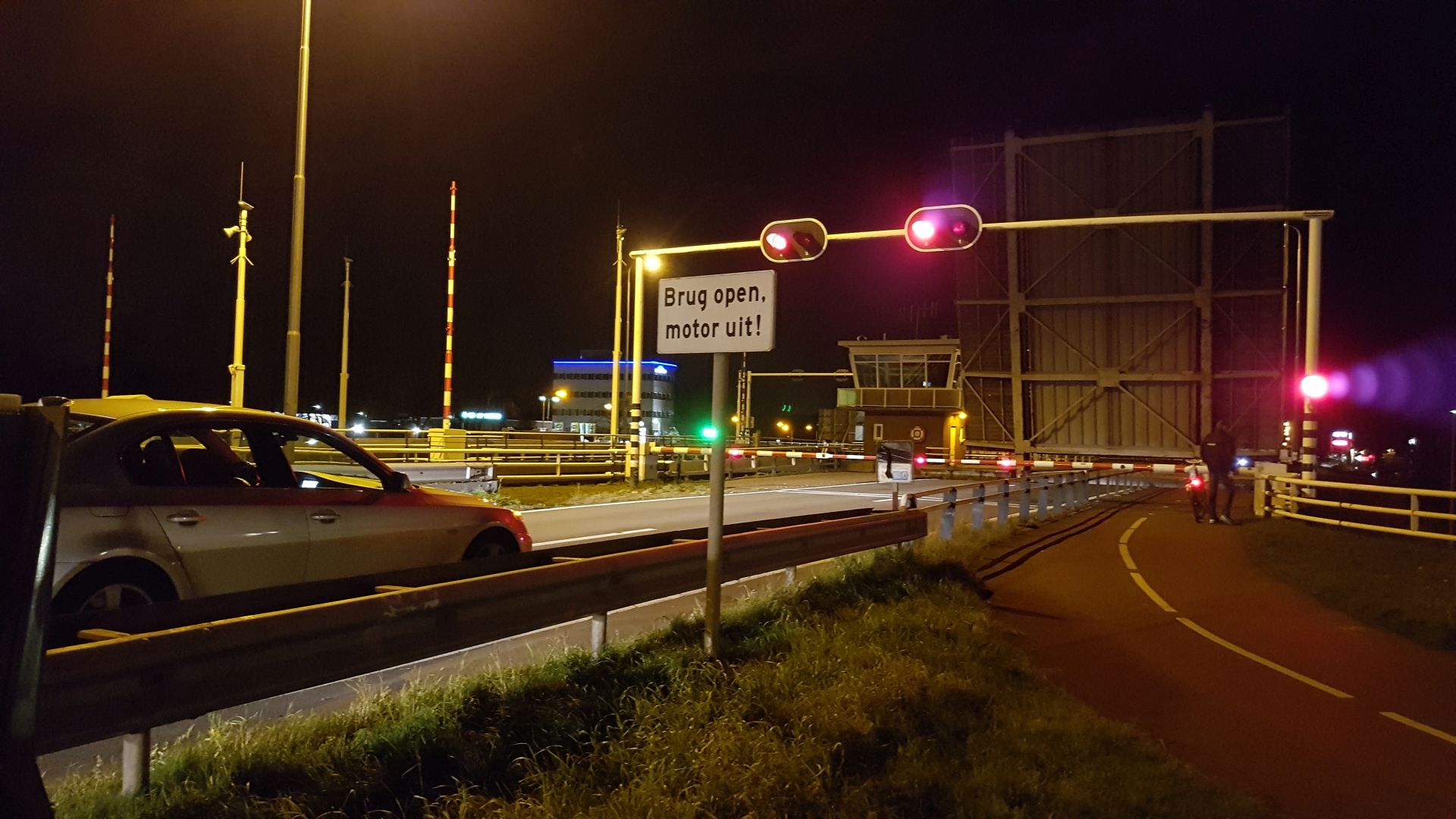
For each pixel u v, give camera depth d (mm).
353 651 4742
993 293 32750
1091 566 13820
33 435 2045
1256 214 14883
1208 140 27812
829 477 39250
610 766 4617
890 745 5355
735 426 61156
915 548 12375
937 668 6980
